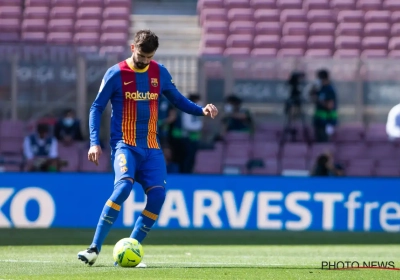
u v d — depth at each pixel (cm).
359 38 7031
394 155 5700
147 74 2145
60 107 5578
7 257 2611
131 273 1977
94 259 2072
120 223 4038
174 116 5147
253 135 5562
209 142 5575
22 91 5600
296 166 5422
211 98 5594
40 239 3575
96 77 5528
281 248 3384
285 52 6925
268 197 4112
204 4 7275
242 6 7281
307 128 5662
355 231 4153
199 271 2070
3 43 5744
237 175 4106
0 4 7275
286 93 5778
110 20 7212
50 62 5591
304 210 4125
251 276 1970
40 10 7269
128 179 2069
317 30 7075
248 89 5766
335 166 5147
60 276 1906
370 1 7269
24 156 5109
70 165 5253
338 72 5809
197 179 4094
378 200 4153
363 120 5819
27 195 4050
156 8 7750
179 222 4091
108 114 5312
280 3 7275
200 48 7006
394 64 5784
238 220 4097
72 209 4075
